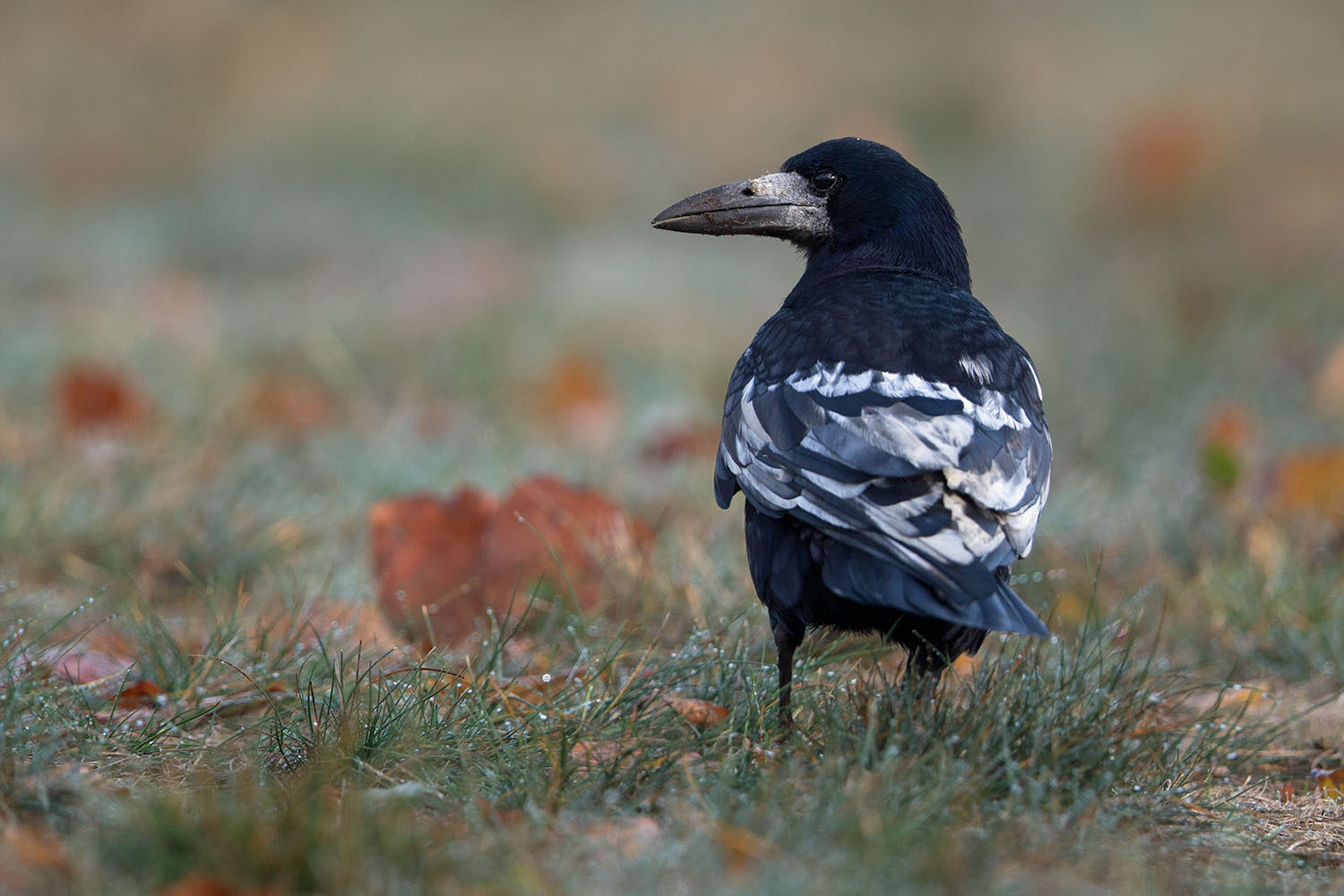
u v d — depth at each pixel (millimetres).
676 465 12773
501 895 5188
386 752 6590
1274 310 18766
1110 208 26297
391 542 9406
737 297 20734
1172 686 8641
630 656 8555
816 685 7734
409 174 28766
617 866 5473
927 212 8969
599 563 9492
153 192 28344
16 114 31250
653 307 19594
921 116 32750
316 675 7988
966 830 5953
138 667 8188
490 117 31859
